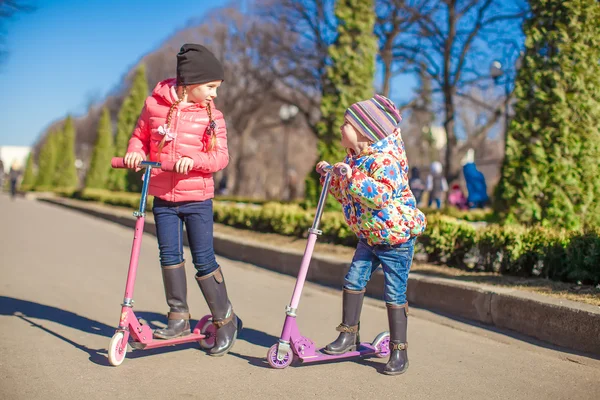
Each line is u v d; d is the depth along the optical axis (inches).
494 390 139.3
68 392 129.6
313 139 1913.1
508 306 190.7
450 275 238.2
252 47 1482.5
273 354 148.3
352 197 147.3
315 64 1249.4
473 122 1609.3
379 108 144.7
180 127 155.3
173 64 1704.0
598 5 275.4
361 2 444.1
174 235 158.2
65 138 1727.4
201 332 163.5
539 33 281.1
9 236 423.8
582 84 272.8
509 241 236.5
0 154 3585.1
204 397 129.6
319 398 131.0
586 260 209.0
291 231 367.9
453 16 940.0
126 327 145.0
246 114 1567.4
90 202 919.0
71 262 313.0
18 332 174.1
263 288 263.9
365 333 191.2
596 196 273.1
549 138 274.4
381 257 148.3
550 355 168.4
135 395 129.3
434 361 161.3
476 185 698.8
